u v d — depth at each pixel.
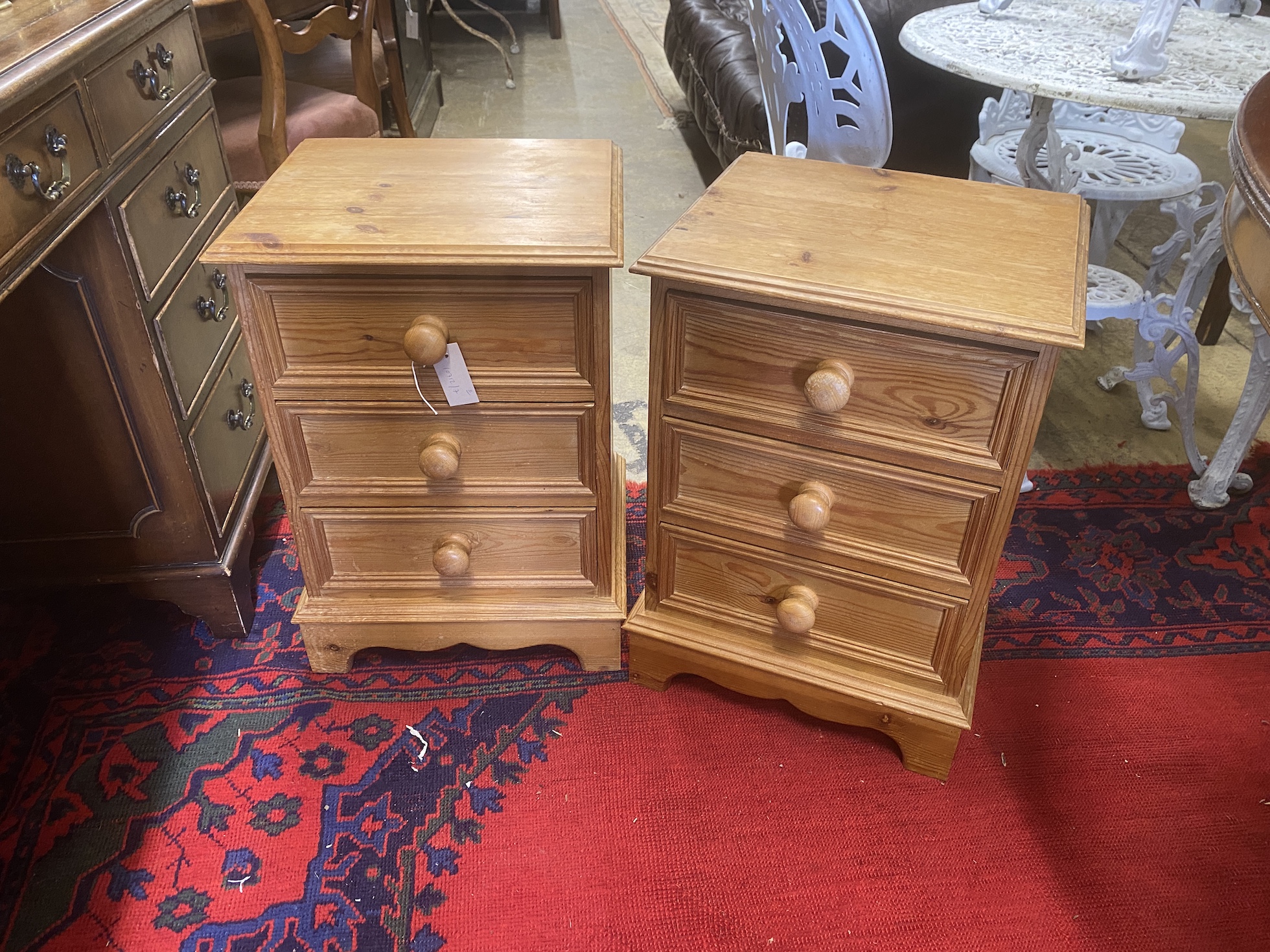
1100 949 1.09
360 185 1.18
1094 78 1.45
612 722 1.36
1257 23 1.82
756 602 1.28
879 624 1.21
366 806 1.24
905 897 1.14
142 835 1.20
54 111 0.99
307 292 1.08
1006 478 1.02
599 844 1.19
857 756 1.32
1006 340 0.92
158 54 1.27
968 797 1.26
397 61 2.99
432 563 1.34
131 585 1.40
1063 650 1.50
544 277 1.07
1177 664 1.47
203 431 1.38
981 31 1.71
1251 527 1.76
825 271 1.00
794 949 1.08
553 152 1.30
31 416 1.22
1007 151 2.01
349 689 1.41
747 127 2.47
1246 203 0.78
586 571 1.35
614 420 2.03
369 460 1.23
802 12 1.57
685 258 1.03
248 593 1.50
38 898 1.12
